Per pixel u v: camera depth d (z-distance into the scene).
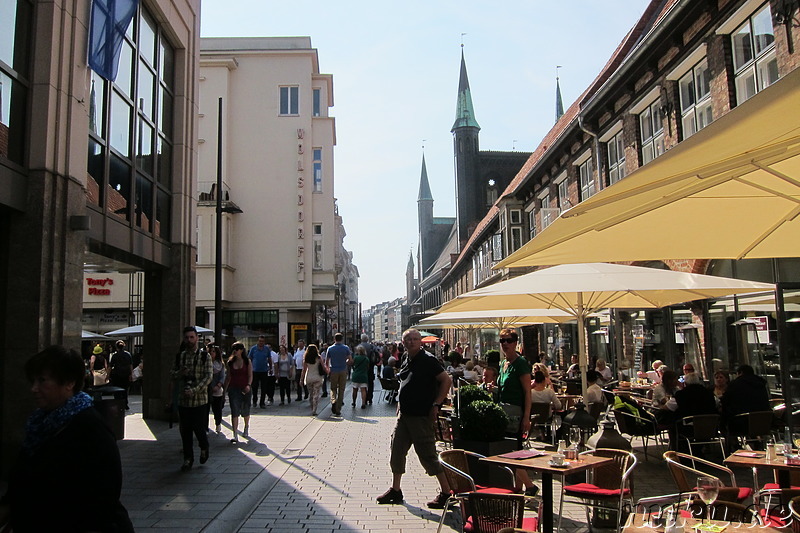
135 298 28.97
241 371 12.46
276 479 8.84
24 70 9.05
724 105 12.91
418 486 8.40
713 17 13.12
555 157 25.09
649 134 17.06
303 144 31.59
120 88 12.21
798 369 11.45
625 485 6.05
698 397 9.80
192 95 16.22
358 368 19.22
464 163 74.38
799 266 11.55
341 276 64.31
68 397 2.97
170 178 15.34
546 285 8.55
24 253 8.86
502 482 7.05
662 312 16.73
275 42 32.62
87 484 2.77
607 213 4.28
